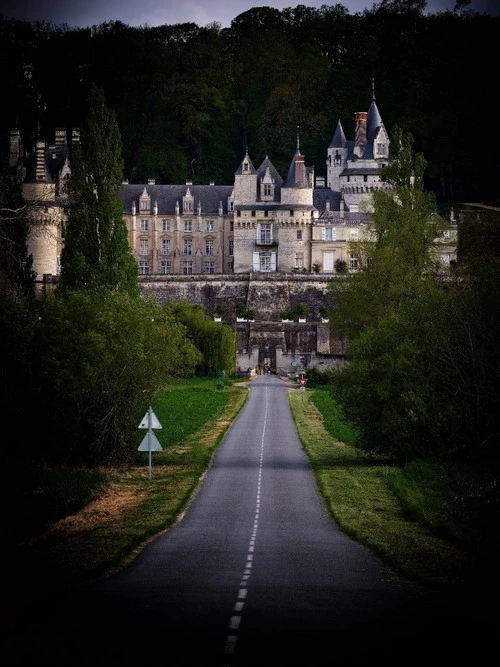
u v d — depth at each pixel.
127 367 80.38
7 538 52.12
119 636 32.94
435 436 81.56
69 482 70.50
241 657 30.72
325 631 33.78
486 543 51.00
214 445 96.38
